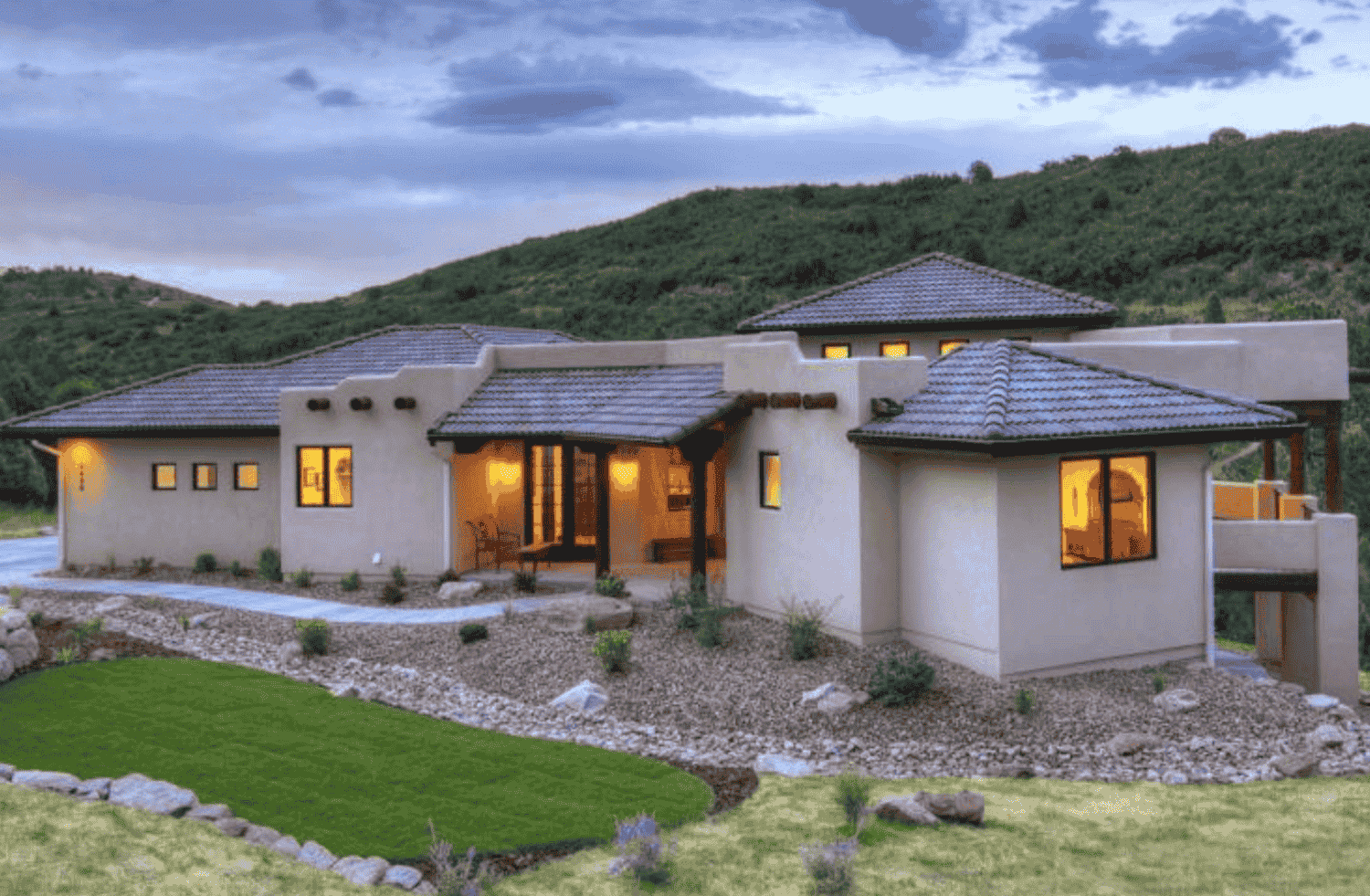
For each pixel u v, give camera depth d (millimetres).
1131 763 11867
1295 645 18812
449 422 20891
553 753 11719
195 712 12383
